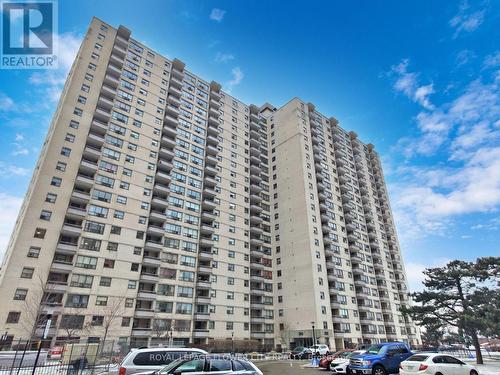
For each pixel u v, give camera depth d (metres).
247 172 70.69
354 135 91.38
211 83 72.88
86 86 49.38
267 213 70.56
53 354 29.97
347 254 68.06
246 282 59.00
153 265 47.25
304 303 56.34
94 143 47.81
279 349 54.81
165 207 52.38
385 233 84.62
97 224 43.66
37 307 34.44
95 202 44.53
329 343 52.88
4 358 24.22
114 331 39.75
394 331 68.12
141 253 46.19
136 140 52.56
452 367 15.64
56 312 36.12
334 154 81.81
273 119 82.31
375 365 17.50
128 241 45.56
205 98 69.94
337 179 77.38
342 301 60.44
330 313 56.25
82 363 20.95
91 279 40.41
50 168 41.78
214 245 57.00
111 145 49.34
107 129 49.19
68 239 41.69
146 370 12.20
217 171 63.47
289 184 69.75
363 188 83.75
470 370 16.27
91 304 39.28
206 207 59.12
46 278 36.84
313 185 68.62
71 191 42.44
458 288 31.34
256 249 64.56
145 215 48.91
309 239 60.62
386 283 74.50
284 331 56.47
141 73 58.59
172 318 46.34
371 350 19.19
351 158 87.38
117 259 43.56
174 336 45.22
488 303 28.92
